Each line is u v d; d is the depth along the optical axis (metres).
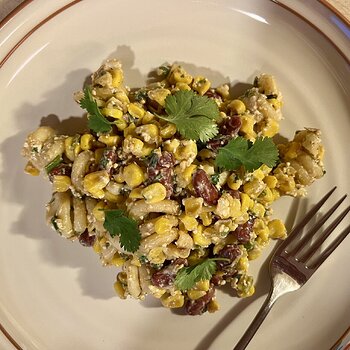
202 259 0.20
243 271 0.21
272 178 0.20
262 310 0.21
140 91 0.20
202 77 0.21
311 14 0.21
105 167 0.19
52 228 0.21
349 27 0.21
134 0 0.21
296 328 0.22
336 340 0.22
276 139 0.22
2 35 0.20
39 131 0.20
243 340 0.21
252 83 0.22
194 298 0.21
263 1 0.21
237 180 0.19
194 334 0.22
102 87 0.20
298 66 0.22
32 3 0.20
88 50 0.21
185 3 0.21
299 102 0.22
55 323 0.21
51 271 0.21
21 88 0.21
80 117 0.21
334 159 0.22
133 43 0.21
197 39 0.22
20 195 0.21
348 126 0.22
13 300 0.21
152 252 0.19
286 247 0.22
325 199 0.22
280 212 0.22
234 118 0.20
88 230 0.20
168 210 0.19
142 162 0.19
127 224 0.18
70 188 0.20
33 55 0.21
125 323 0.22
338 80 0.22
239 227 0.20
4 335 0.21
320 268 0.22
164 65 0.22
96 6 0.21
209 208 0.19
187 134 0.19
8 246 0.21
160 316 0.22
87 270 0.21
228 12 0.22
